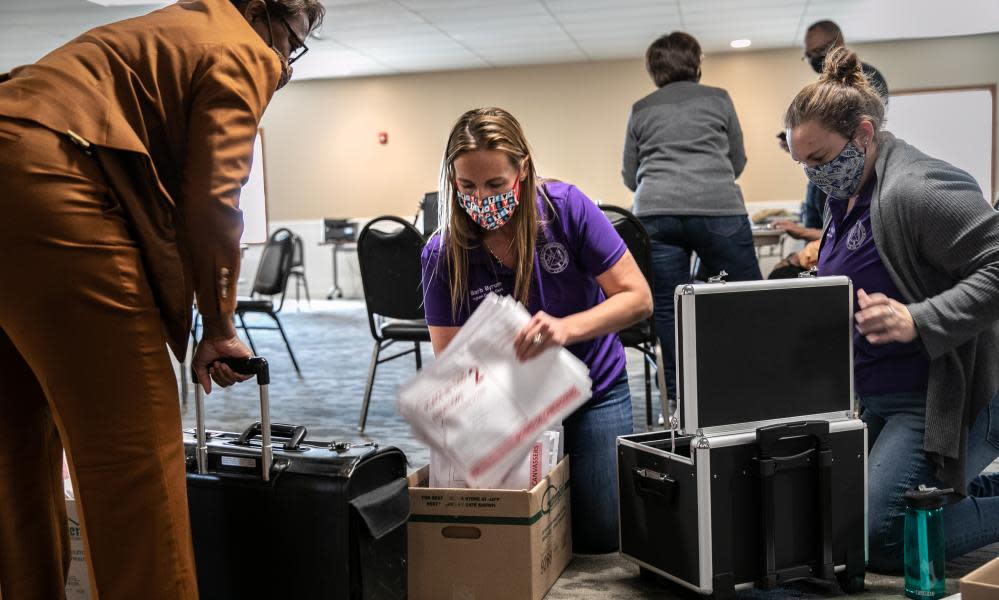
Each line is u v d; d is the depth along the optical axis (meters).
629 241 2.90
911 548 1.75
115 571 1.39
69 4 7.12
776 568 1.76
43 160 1.27
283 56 1.61
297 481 1.55
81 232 1.29
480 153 1.79
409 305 3.37
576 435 2.07
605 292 1.97
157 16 1.45
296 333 7.36
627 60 10.34
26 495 1.53
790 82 9.96
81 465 1.36
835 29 3.23
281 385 4.77
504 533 1.72
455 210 1.91
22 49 8.80
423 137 11.01
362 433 3.50
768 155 10.10
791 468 1.74
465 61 10.22
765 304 1.76
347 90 11.16
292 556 1.57
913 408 1.89
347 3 7.43
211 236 1.40
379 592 1.60
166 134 1.41
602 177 10.55
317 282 11.41
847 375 1.85
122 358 1.35
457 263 1.94
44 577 1.56
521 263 1.91
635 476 1.88
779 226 3.56
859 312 1.74
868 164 1.89
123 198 1.33
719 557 1.71
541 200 1.96
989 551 2.04
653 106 3.51
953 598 1.48
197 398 1.61
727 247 3.44
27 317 1.32
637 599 1.81
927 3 7.84
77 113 1.30
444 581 1.76
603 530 2.10
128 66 1.37
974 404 1.80
